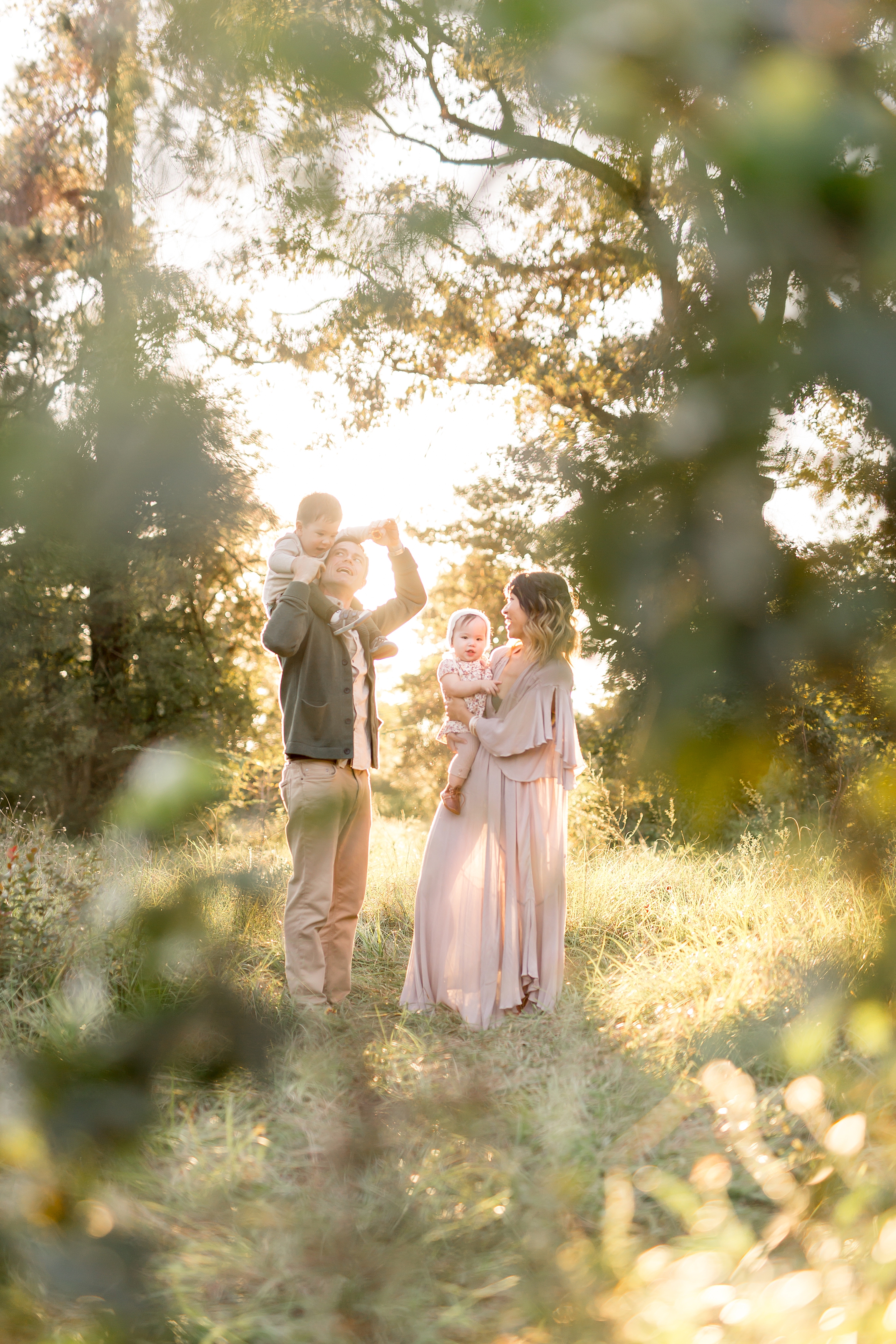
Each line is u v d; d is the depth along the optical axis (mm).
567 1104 2129
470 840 3664
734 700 426
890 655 417
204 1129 1523
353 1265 830
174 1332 681
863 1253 1178
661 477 432
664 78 411
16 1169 470
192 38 410
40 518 389
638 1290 1125
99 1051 467
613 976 3723
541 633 3639
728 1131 1823
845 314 413
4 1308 543
